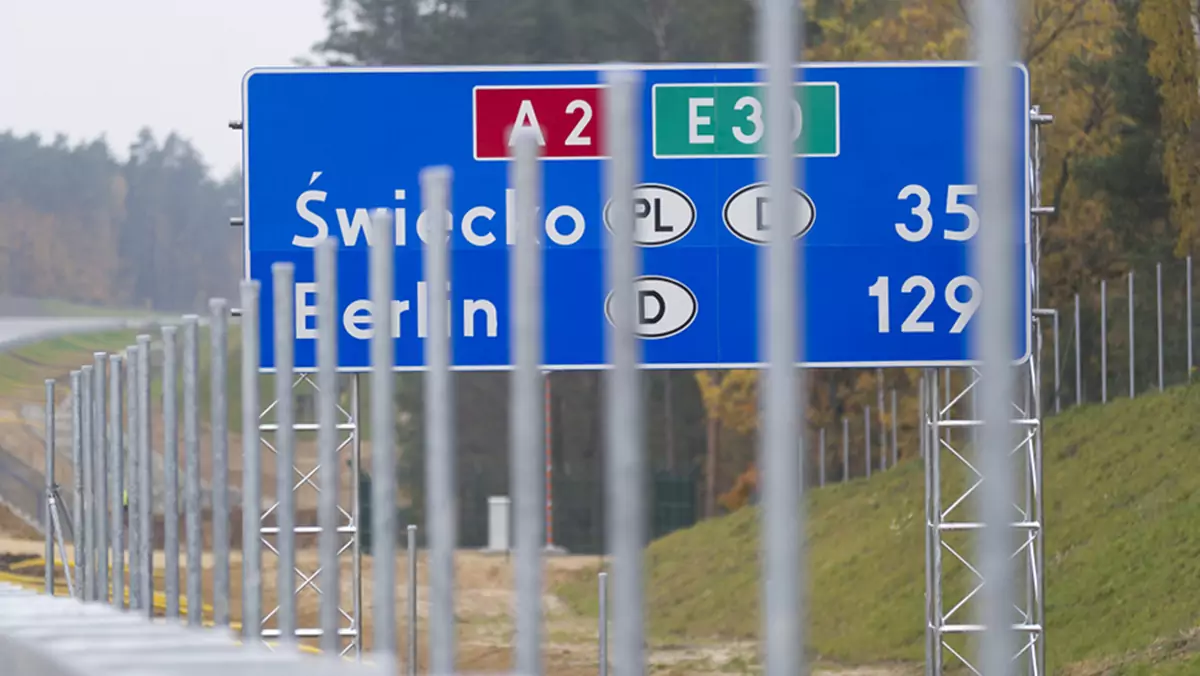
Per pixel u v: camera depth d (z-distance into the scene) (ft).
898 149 190.60
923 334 189.78
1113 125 416.26
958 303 189.67
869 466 416.87
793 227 73.15
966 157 190.08
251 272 193.88
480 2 623.77
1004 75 59.36
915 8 432.25
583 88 191.42
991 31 59.41
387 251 127.24
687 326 189.06
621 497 82.84
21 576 459.73
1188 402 331.98
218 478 167.84
